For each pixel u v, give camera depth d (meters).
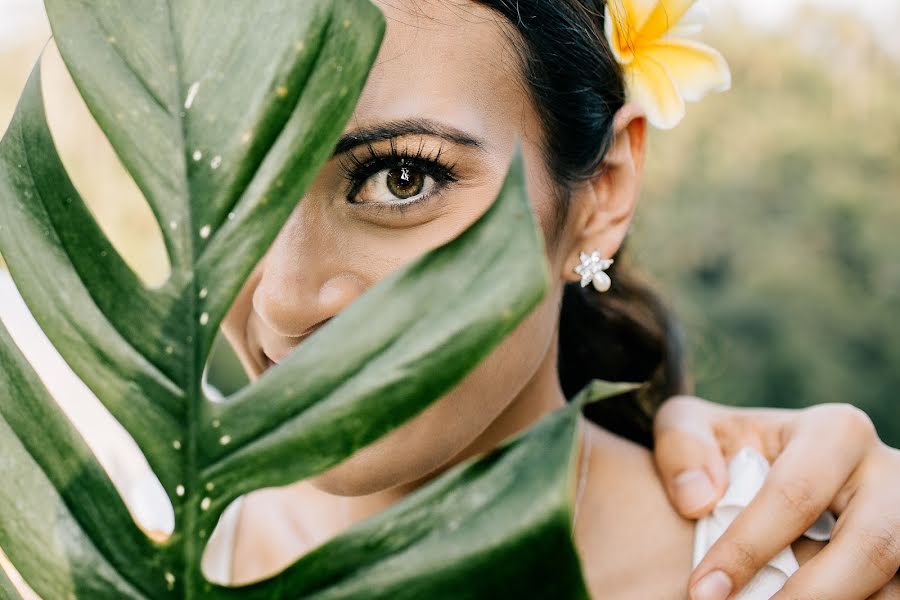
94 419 1.22
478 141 0.78
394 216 0.78
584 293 1.21
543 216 0.87
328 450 0.43
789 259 8.30
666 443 0.99
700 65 0.92
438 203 0.78
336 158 0.75
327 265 0.77
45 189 0.47
